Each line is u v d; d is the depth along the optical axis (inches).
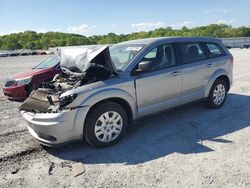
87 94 168.9
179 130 203.9
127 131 206.4
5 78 552.7
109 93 175.2
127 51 206.5
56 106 166.9
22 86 316.2
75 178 144.6
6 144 192.1
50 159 168.1
